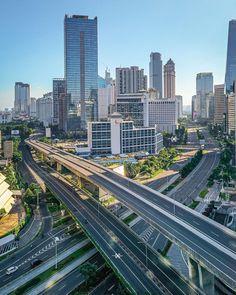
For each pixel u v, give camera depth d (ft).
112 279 456.86
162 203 600.80
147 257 460.14
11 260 520.42
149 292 372.58
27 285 445.37
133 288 380.78
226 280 330.95
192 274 402.93
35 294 428.15
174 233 444.96
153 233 618.03
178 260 511.40
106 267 483.10
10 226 648.79
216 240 429.38
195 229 463.83
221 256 376.27
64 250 546.67
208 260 366.63
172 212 547.49
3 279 467.93
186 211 551.18
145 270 422.82
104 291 428.56
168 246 561.43
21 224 652.07
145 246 495.00
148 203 583.58
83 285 443.73
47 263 505.25
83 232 609.01
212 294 391.45
